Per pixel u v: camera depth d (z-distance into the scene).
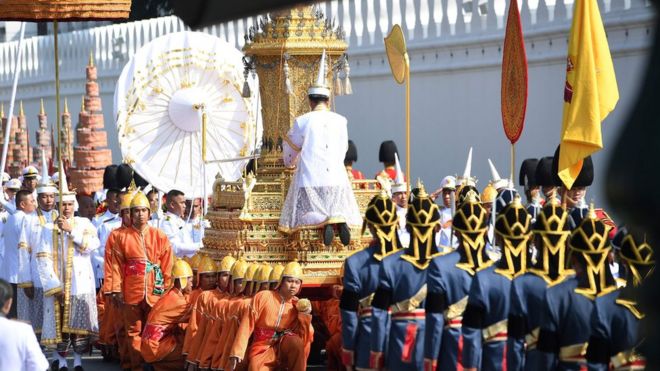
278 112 14.76
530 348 9.09
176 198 17.11
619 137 2.60
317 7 16.25
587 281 8.59
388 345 10.90
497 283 9.70
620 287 8.48
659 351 2.61
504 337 9.73
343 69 14.88
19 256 15.75
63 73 35.47
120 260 15.27
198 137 17.27
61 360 15.66
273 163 14.84
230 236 14.37
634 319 8.12
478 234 10.36
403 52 13.80
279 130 14.79
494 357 9.72
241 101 17.33
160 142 17.12
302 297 14.20
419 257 10.85
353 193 14.06
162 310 14.69
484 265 10.23
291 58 14.59
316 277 13.81
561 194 12.42
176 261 14.87
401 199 15.33
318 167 13.49
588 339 8.54
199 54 17.16
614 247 9.44
